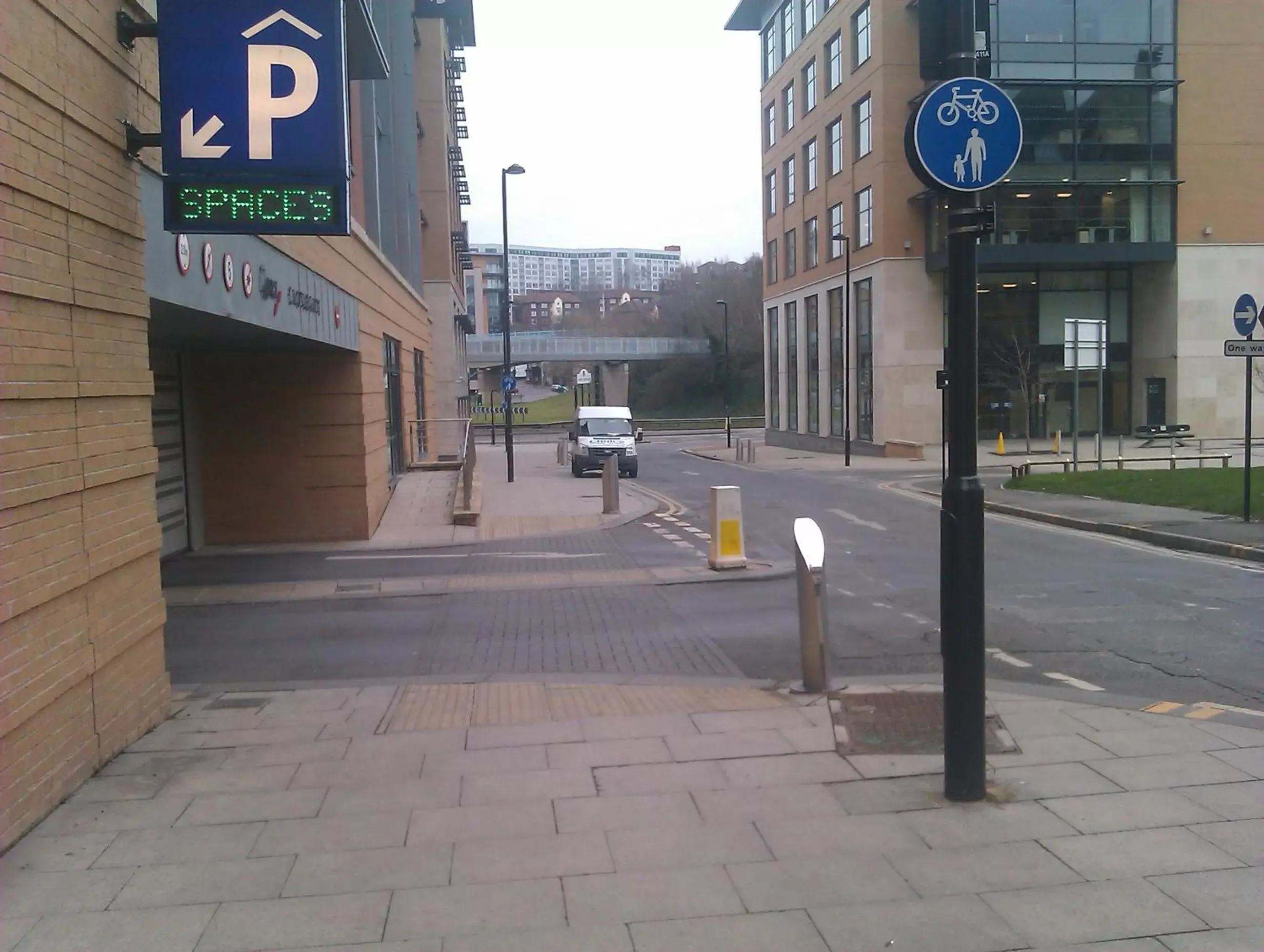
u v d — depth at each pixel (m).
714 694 7.48
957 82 4.79
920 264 40.09
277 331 12.37
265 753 6.12
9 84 4.91
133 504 6.39
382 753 6.09
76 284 5.59
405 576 13.56
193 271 8.99
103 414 5.94
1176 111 38.44
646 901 4.18
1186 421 39.44
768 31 56.28
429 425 34.47
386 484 21.03
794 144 51.69
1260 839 4.71
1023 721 6.50
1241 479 21.20
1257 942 3.83
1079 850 4.60
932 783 5.45
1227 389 39.44
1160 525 16.31
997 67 37.28
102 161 6.04
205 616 11.16
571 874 4.42
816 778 5.54
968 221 4.88
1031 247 38.34
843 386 45.62
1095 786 5.36
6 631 4.75
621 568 13.99
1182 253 39.00
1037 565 13.53
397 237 28.78
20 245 4.98
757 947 3.81
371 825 4.98
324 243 14.76
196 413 16.64
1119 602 10.83
